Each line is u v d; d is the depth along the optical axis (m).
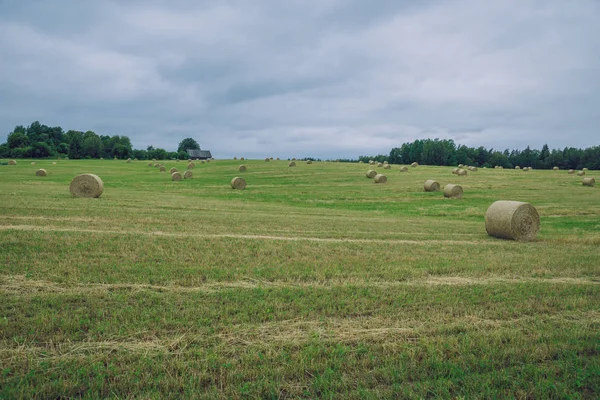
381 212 27.88
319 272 9.82
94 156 136.50
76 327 6.21
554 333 6.41
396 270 10.27
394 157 164.50
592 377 5.04
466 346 5.91
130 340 5.95
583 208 29.06
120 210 20.84
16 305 7.00
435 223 21.97
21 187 33.47
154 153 149.50
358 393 4.69
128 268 9.44
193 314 6.90
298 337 6.23
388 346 5.94
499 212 17.39
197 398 4.57
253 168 72.31
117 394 4.65
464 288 8.91
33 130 154.00
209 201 29.66
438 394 4.74
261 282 9.01
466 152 159.50
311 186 45.78
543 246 15.27
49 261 9.78
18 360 5.27
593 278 10.20
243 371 5.14
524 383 4.95
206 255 11.19
